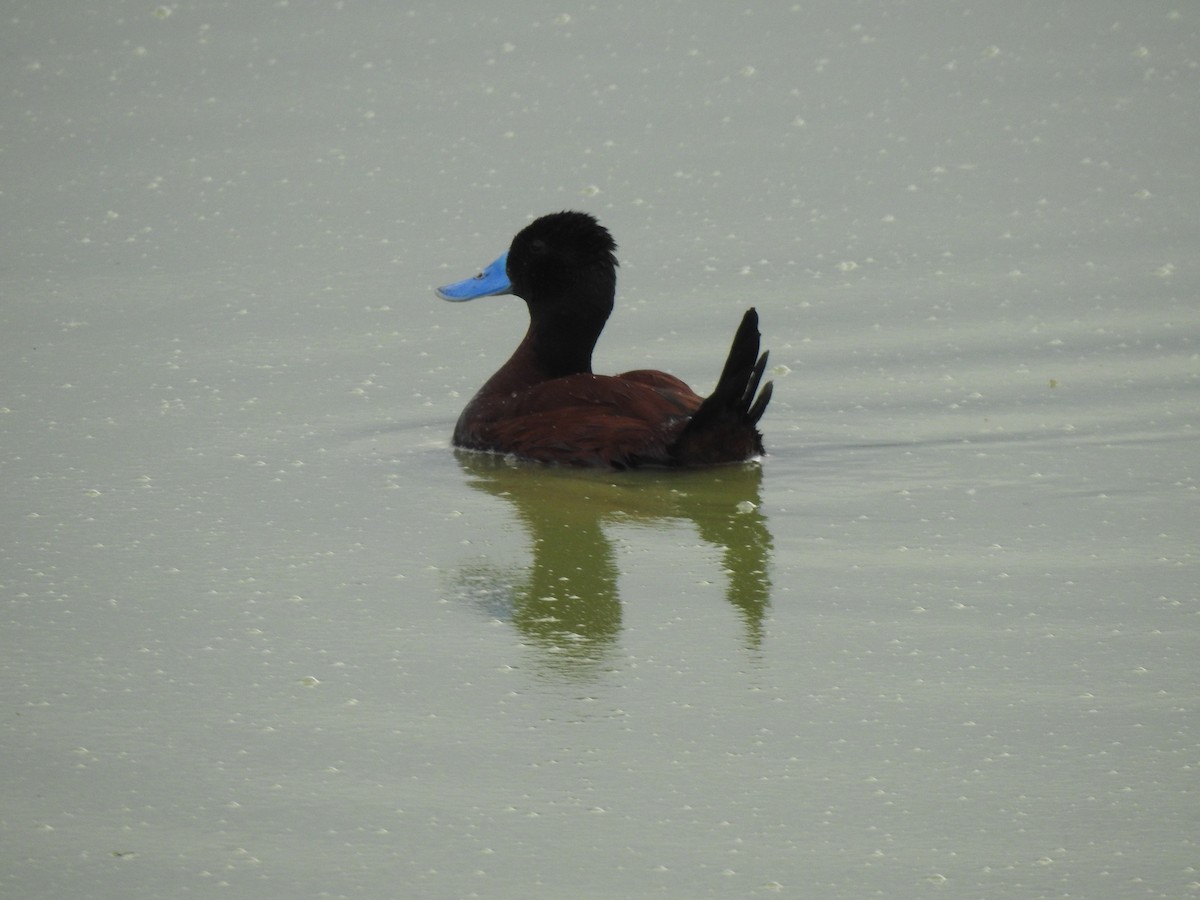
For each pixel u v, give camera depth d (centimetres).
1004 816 765
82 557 1088
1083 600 1001
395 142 2117
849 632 965
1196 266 1662
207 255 1766
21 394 1407
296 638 968
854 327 1542
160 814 779
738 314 1580
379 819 771
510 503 1188
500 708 879
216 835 761
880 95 2258
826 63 2402
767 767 813
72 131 2175
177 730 858
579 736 848
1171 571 1041
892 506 1170
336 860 740
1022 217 1820
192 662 937
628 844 750
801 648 946
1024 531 1116
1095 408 1345
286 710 879
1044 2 2675
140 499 1191
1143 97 2212
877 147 2059
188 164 2055
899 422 1334
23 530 1133
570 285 1310
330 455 1287
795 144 2078
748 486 1214
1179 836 747
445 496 1202
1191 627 959
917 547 1091
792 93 2277
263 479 1234
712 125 2153
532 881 723
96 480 1226
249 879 726
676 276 1681
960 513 1152
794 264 1703
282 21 2645
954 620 977
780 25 2592
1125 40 2464
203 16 2675
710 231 1802
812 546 1101
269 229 1838
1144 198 1866
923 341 1504
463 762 823
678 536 1125
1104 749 823
